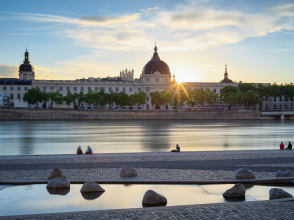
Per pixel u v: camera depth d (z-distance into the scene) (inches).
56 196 880.3
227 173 1145.4
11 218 657.0
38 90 6727.4
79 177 1078.4
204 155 1573.6
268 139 2743.6
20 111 5949.8
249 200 842.2
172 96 7273.6
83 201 838.5
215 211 692.7
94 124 4758.9
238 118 6668.3
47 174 1127.6
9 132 3366.1
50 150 2075.5
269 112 6786.4
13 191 925.8
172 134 3181.6
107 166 1280.8
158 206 797.2
